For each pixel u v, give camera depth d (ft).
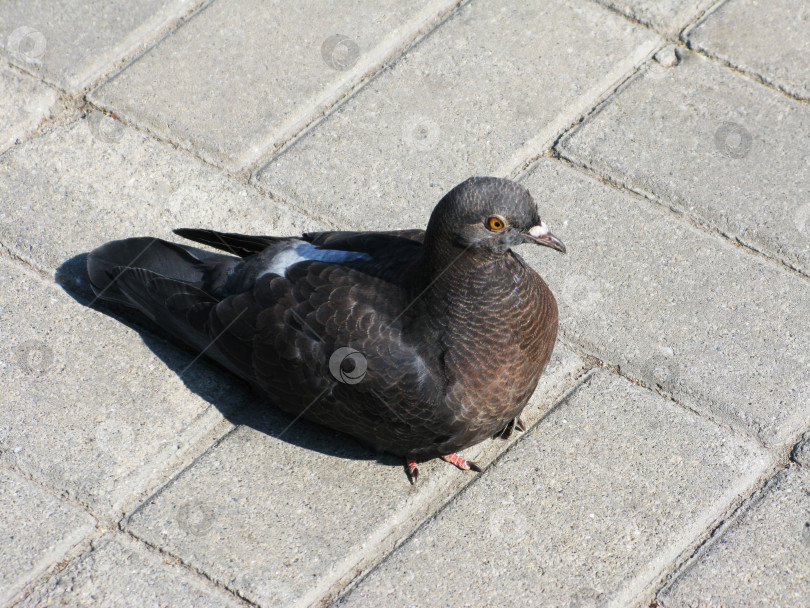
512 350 18.37
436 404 18.29
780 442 20.38
